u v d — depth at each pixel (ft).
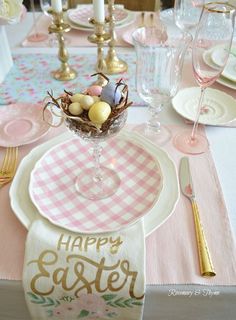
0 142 2.49
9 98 3.04
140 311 1.71
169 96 2.62
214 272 1.65
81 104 1.81
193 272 1.68
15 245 1.82
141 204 1.99
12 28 4.36
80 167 2.27
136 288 1.62
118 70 3.43
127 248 1.72
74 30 4.23
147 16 4.44
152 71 2.55
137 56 2.49
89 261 1.68
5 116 2.77
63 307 1.74
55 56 3.73
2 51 3.34
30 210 1.94
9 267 1.72
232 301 1.69
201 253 1.73
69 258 1.69
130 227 1.82
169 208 1.95
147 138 2.52
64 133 2.51
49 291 1.66
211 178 2.19
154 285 1.65
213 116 2.73
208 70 2.41
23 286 1.66
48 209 1.96
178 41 2.50
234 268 1.70
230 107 2.83
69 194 2.08
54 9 3.17
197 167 2.27
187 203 2.04
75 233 1.80
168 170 2.19
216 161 2.36
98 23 3.16
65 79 3.31
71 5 5.64
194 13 3.57
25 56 3.74
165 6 6.56
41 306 1.73
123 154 2.35
